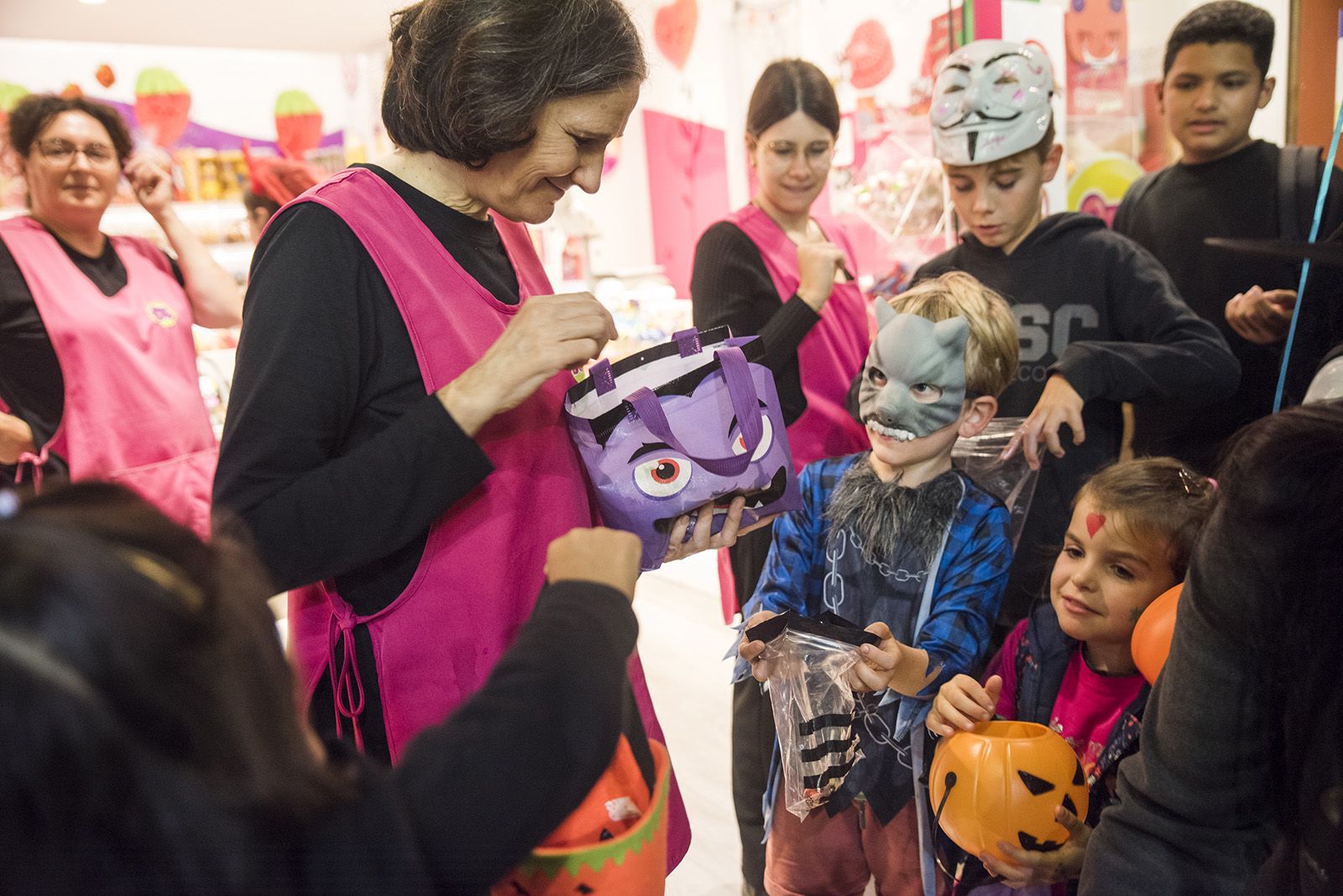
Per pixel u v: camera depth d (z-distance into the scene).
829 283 1.72
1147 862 0.81
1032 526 1.51
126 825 0.39
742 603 1.80
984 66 1.48
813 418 1.80
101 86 3.83
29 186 1.97
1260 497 0.67
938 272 1.69
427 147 0.91
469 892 0.52
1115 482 1.20
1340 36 1.36
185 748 0.40
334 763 0.52
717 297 1.87
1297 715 0.67
